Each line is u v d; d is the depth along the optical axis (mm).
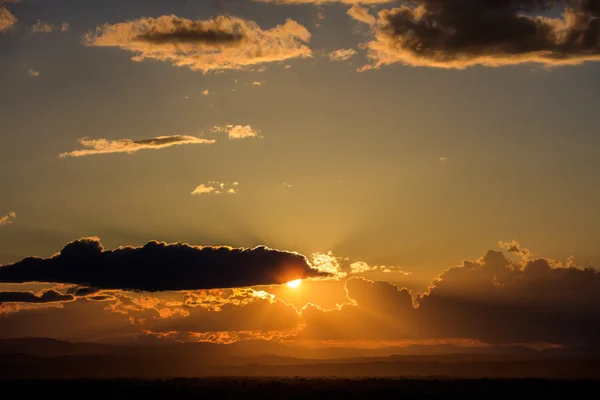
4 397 163250
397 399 154750
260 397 160125
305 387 185500
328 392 170000
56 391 173875
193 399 158500
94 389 177875
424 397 158000
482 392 168875
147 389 177625
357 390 176125
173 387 183750
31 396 164875
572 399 157000
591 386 184000
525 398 157000
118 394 167750
